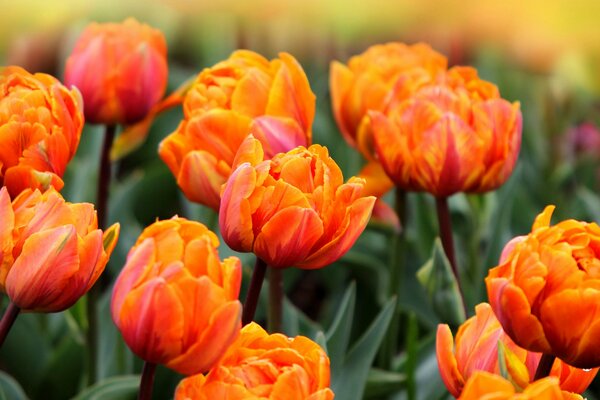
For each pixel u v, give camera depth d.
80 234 1.44
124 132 1.78
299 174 1.45
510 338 1.44
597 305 1.38
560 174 2.25
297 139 1.58
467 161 1.63
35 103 1.53
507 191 1.93
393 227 1.77
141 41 1.76
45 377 1.85
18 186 1.51
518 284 1.40
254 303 1.49
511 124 1.64
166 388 1.81
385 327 1.70
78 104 1.56
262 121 1.57
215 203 1.58
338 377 1.69
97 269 1.44
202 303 1.38
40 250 1.42
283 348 1.39
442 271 1.66
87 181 2.08
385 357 1.80
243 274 1.87
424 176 1.65
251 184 1.45
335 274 2.05
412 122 1.64
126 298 1.38
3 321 1.44
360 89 1.74
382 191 1.74
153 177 2.13
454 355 1.46
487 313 1.45
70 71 1.75
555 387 1.33
